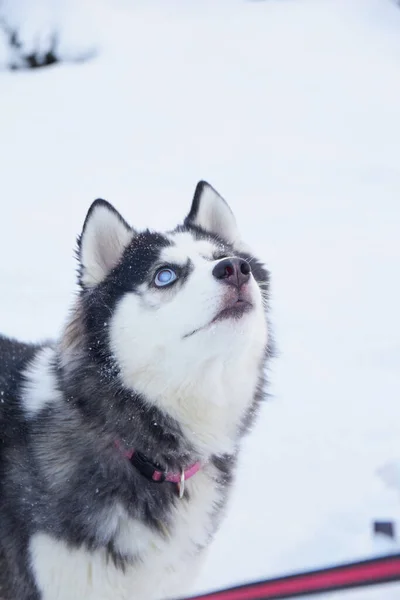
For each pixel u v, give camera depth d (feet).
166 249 9.81
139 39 44.24
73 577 8.95
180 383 9.05
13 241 23.65
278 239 24.02
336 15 47.21
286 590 5.72
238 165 30.22
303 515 12.73
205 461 9.68
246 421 10.06
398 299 20.35
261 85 38.58
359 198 27.14
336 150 31.40
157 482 9.37
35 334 18.22
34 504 9.08
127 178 29.01
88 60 42.09
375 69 40.01
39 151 31.73
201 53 42.60
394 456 13.97
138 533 9.06
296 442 14.70
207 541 9.86
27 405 9.89
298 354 17.90
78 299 9.96
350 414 15.53
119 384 9.26
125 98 37.35
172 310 8.95
